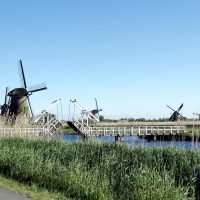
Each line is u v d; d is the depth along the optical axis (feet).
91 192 45.06
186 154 55.98
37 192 46.93
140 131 174.50
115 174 48.91
